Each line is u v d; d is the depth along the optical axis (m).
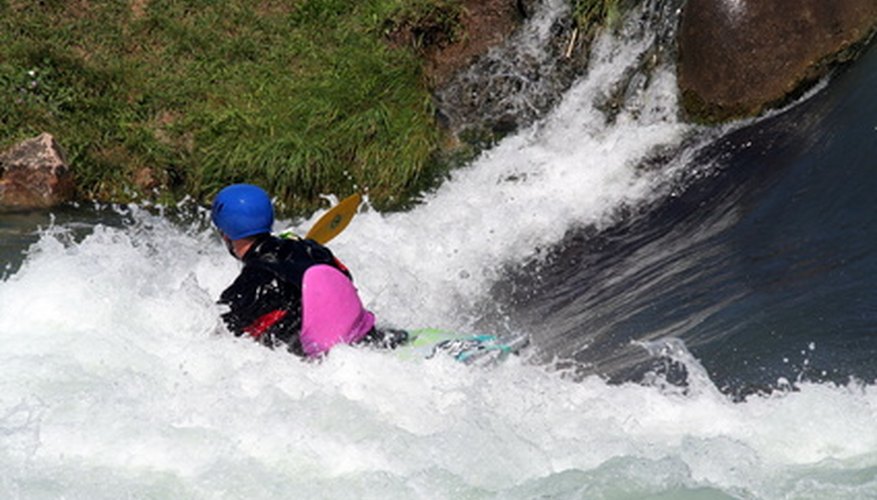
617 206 14.50
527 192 15.13
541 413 9.24
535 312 12.45
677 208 14.06
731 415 9.28
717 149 14.88
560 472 8.24
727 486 8.05
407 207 15.41
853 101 14.54
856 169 13.58
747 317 11.56
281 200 15.62
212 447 8.41
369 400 9.17
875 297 11.50
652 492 7.98
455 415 8.98
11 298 10.31
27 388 9.09
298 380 9.29
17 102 16.22
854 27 14.90
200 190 15.78
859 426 8.95
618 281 12.82
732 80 15.13
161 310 10.19
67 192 15.41
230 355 9.60
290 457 8.38
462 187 15.55
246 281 9.58
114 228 14.64
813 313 11.42
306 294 9.55
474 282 13.24
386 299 12.63
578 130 16.11
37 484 7.96
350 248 13.69
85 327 10.04
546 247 13.90
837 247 12.45
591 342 11.63
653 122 15.80
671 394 9.86
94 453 8.35
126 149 16.12
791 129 14.60
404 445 8.48
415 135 15.98
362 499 7.93
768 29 14.98
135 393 9.03
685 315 11.85
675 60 15.80
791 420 9.10
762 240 12.91
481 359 9.84
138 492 7.95
